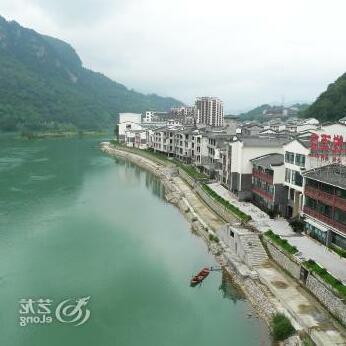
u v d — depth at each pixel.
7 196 94.25
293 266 46.91
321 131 70.50
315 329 36.12
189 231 71.44
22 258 59.19
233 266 52.78
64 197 94.81
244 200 76.69
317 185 53.47
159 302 47.25
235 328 41.31
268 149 76.25
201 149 115.12
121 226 74.06
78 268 56.00
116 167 142.25
